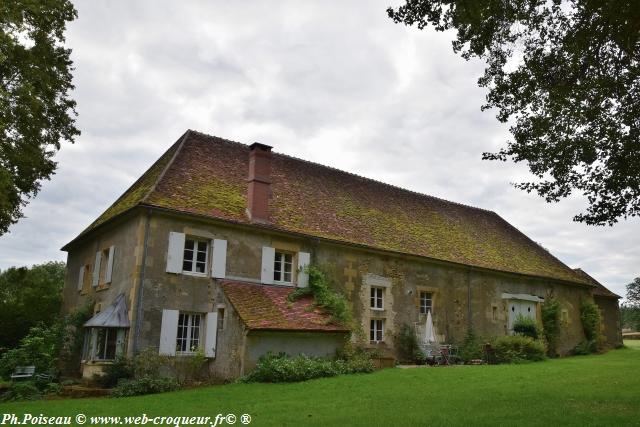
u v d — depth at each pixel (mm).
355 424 7809
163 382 13242
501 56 9656
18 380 15688
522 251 27781
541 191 10000
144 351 14125
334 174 23688
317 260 18328
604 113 9211
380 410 9023
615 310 31969
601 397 9758
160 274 15070
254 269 16891
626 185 9188
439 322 21234
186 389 13359
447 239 24047
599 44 8820
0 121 14102
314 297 17312
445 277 22016
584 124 9391
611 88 8984
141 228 15039
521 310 24656
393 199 24828
